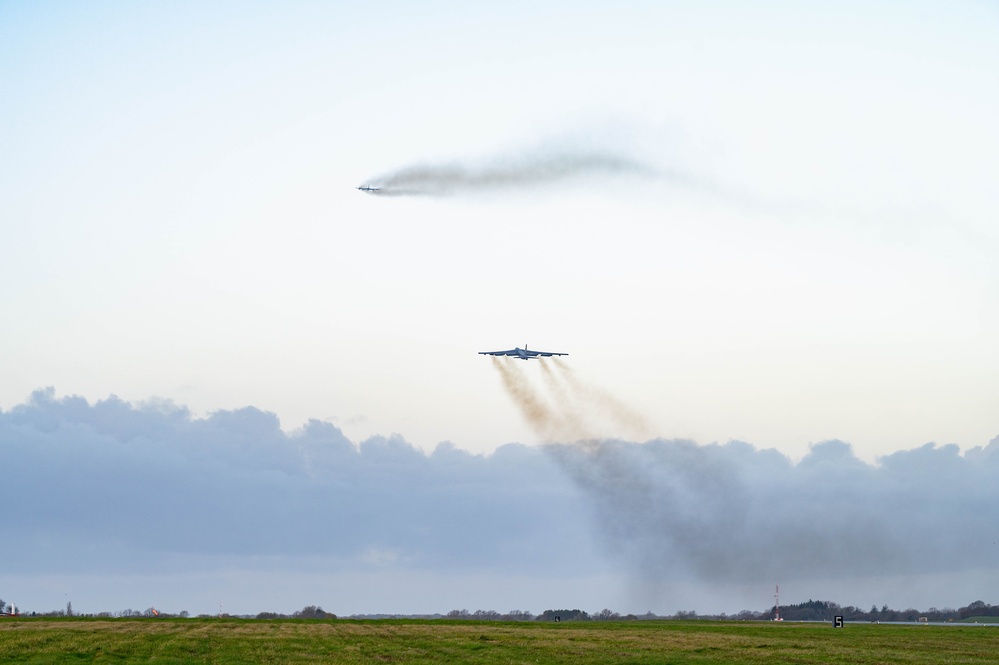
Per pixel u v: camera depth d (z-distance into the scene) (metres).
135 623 164.75
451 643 130.12
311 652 114.81
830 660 110.12
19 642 114.69
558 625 182.62
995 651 123.62
